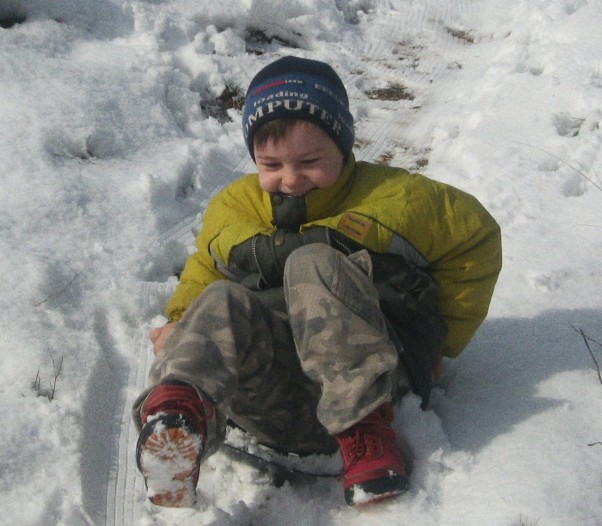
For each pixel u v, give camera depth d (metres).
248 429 2.28
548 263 3.15
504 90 4.70
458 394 2.50
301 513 2.12
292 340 2.19
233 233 2.32
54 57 4.55
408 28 6.21
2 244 3.25
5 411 2.49
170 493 1.83
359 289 2.04
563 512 1.92
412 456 2.17
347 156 2.32
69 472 2.31
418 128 4.66
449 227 2.29
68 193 3.59
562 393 2.36
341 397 2.00
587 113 4.32
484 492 2.03
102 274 3.22
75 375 2.68
